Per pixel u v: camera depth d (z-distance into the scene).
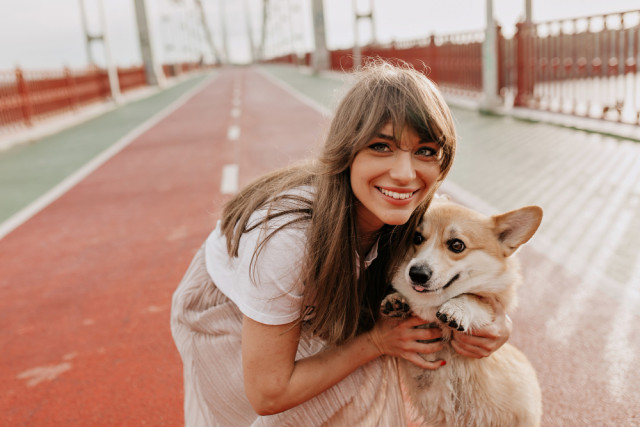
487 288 2.36
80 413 2.86
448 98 14.76
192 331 2.15
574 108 9.83
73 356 3.43
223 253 2.01
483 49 12.13
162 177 8.50
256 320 1.76
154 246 5.35
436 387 2.25
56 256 5.33
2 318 4.05
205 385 2.09
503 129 9.95
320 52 34.94
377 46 23.86
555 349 3.00
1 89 14.23
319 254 1.75
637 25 8.21
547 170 6.66
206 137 12.40
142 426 2.71
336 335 1.90
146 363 3.27
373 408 2.10
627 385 2.65
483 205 5.54
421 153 1.75
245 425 2.08
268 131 12.36
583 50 10.94
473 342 2.09
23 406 2.96
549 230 4.70
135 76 31.97
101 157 10.91
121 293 4.31
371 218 1.96
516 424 2.20
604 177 6.07
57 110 18.00
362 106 1.69
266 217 1.77
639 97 11.20
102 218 6.52
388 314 2.11
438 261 2.29
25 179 9.38
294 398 1.88
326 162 1.77
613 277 3.74
